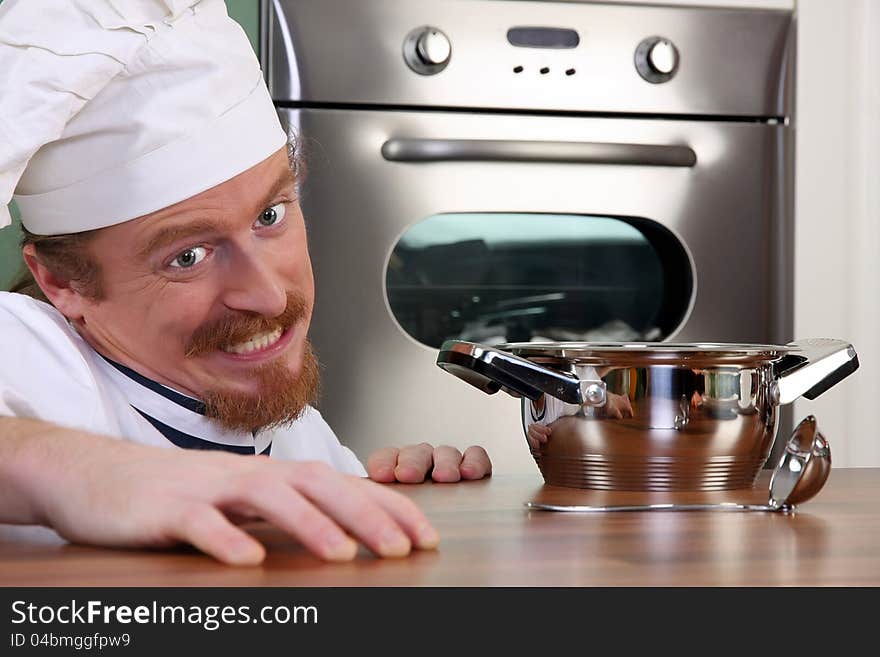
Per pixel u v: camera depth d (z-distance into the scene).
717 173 1.75
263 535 0.48
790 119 1.78
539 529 0.51
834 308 1.81
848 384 1.82
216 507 0.43
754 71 1.76
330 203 1.61
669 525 0.53
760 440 0.68
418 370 1.64
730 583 0.36
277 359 1.00
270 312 0.96
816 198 1.79
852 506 0.62
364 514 0.43
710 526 0.53
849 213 1.81
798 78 1.78
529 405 0.71
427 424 1.65
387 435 1.64
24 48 0.82
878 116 1.80
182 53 0.88
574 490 0.69
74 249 0.92
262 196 0.94
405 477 0.82
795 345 0.73
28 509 0.48
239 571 0.39
